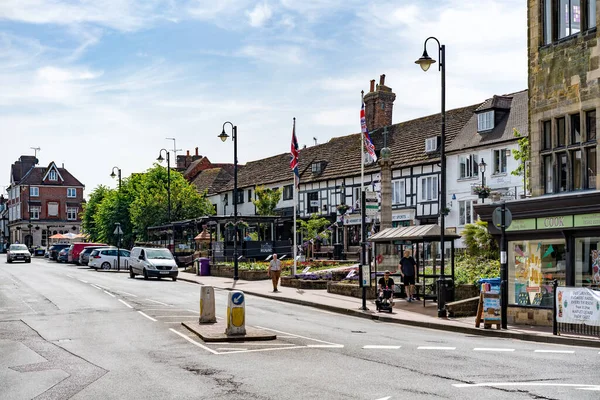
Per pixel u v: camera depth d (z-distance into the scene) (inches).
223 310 926.4
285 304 1075.9
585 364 500.4
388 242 1111.0
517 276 815.7
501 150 1710.1
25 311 917.2
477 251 1164.5
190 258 2124.8
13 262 2751.0
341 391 403.2
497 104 1769.2
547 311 766.5
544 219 767.7
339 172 2310.5
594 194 696.4
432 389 406.0
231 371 477.1
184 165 4151.1
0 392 422.0
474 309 884.0
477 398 380.5
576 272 741.9
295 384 426.6
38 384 445.7
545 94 805.9
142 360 532.4
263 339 640.4
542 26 818.2
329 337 666.8
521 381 431.2
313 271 1482.5
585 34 757.3
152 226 2573.8
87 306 976.9
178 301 1071.6
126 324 769.6
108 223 2957.7
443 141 900.0
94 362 527.5
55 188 4795.8
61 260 2696.9
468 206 1792.6
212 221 1990.7
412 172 1980.8
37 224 4714.6
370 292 1097.4
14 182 5083.7
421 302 1033.5
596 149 738.8
